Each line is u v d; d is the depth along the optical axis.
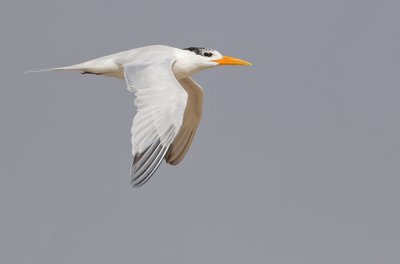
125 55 14.19
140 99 12.06
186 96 11.95
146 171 11.23
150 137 11.50
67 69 14.30
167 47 15.50
